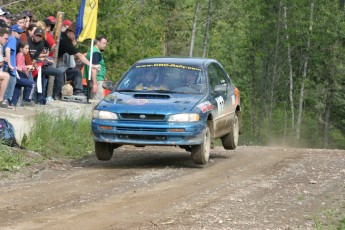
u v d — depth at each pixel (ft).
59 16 79.10
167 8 223.30
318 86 233.96
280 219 41.63
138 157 68.64
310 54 232.32
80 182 53.21
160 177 55.83
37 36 72.64
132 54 163.32
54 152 67.05
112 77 158.81
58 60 82.84
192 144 59.57
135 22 167.94
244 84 243.40
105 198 47.06
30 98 72.69
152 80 64.34
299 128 229.86
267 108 231.91
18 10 116.16
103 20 155.33
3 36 66.69
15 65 68.85
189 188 50.80
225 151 75.61
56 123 72.23
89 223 39.81
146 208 43.83
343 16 229.66
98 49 87.40
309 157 69.26
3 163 58.18
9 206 44.29
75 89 84.48
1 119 63.36
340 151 76.28
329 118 238.27
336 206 45.32
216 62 70.18
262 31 233.14
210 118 62.80
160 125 59.00
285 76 240.12
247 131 238.27
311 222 41.11
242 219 41.39
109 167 61.72
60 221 40.29
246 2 230.68
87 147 72.02
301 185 52.47
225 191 49.78
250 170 59.93
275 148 80.59
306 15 231.91
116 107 60.08
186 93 63.00
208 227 39.19
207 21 232.73
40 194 48.21
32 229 38.42
